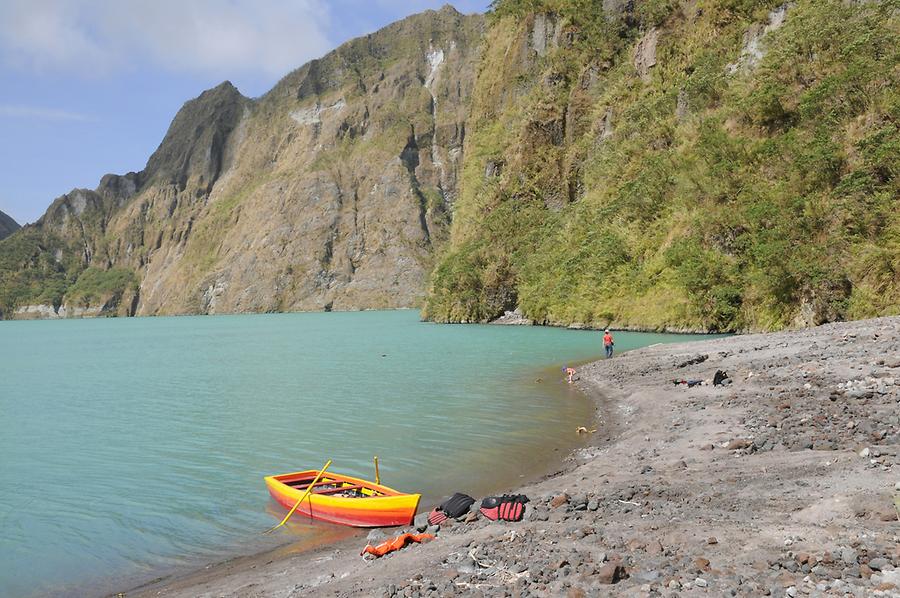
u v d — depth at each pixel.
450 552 9.97
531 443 19.47
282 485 15.41
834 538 8.41
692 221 60.94
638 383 27.88
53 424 28.59
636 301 65.44
